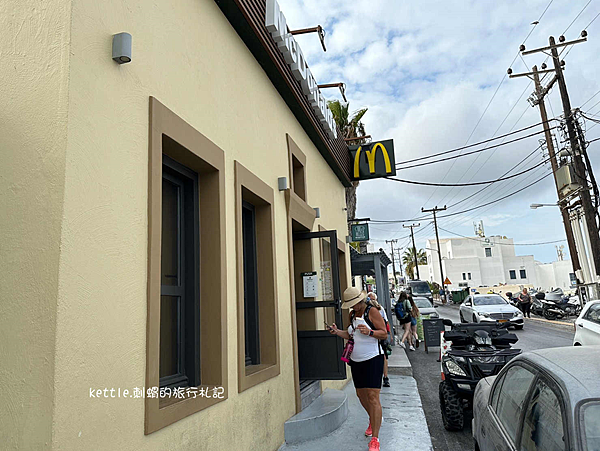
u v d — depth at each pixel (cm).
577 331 969
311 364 641
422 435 559
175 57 376
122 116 299
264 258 575
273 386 521
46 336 232
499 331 705
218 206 428
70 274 243
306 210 726
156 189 323
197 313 411
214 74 451
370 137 1223
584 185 1750
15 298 242
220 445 385
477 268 7044
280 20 590
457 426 616
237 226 462
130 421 277
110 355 266
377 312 531
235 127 492
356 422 625
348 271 1168
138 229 303
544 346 1395
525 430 271
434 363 1228
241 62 529
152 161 322
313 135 838
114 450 262
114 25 299
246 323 551
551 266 7100
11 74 270
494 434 320
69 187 248
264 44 554
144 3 337
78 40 265
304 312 690
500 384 359
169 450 313
